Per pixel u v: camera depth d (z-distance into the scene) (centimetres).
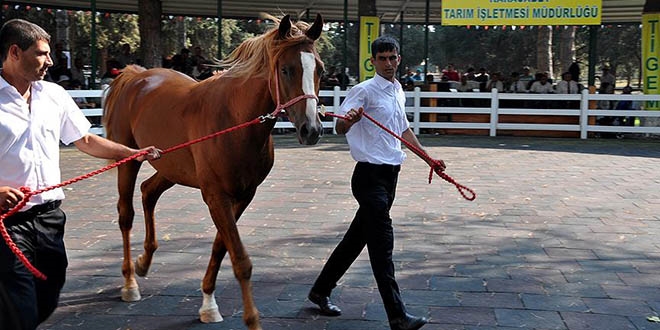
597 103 1689
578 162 1163
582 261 566
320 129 368
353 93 402
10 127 298
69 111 337
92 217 716
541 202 812
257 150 401
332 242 622
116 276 521
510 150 1324
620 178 996
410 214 741
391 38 407
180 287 497
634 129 1541
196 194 847
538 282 510
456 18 1598
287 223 693
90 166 1070
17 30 293
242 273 393
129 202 482
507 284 505
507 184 935
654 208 781
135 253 582
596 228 682
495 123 1591
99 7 2050
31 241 314
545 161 1171
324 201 806
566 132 1602
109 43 3133
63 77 1496
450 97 1600
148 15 1614
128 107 509
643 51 1614
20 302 300
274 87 380
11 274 299
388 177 406
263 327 420
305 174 1010
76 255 575
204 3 2000
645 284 508
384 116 403
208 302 430
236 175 401
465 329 417
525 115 1614
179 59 1700
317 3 2041
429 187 905
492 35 3734
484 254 585
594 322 430
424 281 511
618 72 4081
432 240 632
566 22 1567
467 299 472
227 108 403
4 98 300
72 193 848
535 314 443
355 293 485
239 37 3644
